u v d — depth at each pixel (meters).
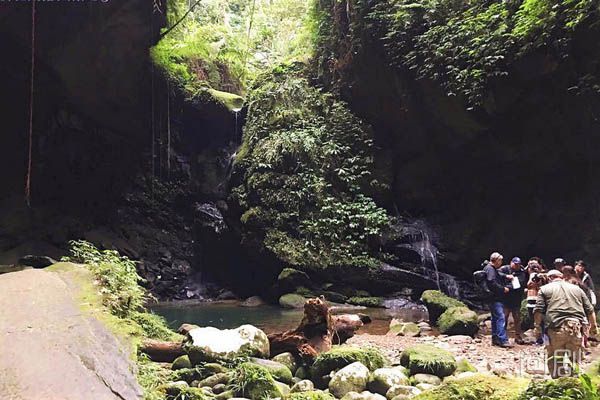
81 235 18.34
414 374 6.00
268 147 17.09
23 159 19.22
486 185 15.41
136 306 6.75
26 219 18.23
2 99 19.06
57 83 19.06
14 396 3.46
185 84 20.36
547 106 12.88
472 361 7.50
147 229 19.81
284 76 18.84
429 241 15.64
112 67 18.94
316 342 6.62
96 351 4.29
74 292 5.53
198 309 14.48
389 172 16.70
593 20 10.98
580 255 13.67
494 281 8.80
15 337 4.13
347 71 17.25
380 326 11.09
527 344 8.84
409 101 15.44
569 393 3.31
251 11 23.73
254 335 6.27
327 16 18.02
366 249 15.52
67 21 17.59
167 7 18.98
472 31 12.96
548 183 14.44
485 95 12.88
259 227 16.28
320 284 15.38
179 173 20.62
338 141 17.03
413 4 14.30
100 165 20.30
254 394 5.00
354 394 5.11
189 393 4.62
